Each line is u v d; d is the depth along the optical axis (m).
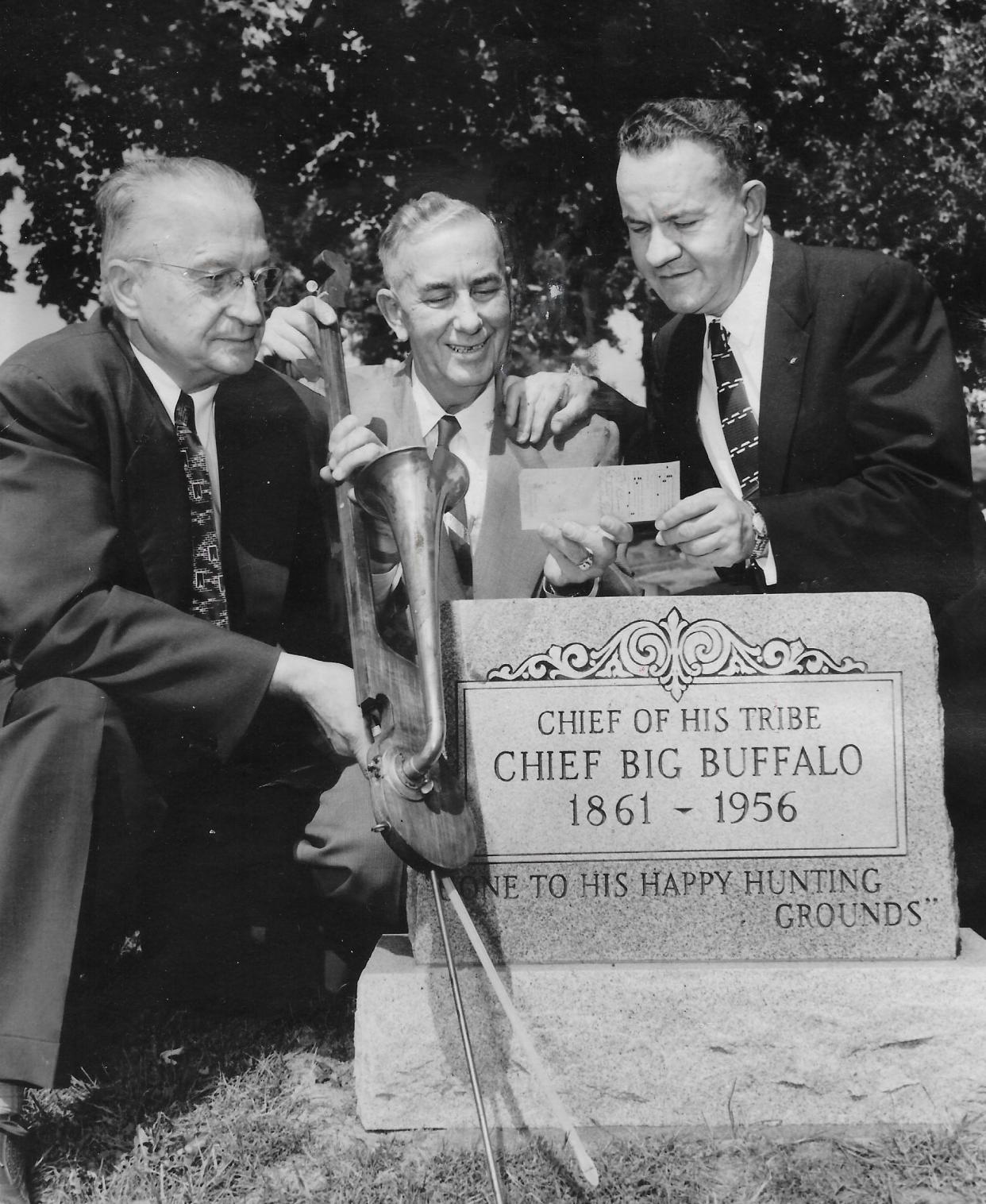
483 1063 2.62
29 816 2.62
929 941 2.70
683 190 3.49
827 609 2.70
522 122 5.42
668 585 4.09
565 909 2.71
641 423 3.87
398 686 2.68
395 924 2.97
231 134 5.62
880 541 3.52
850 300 3.61
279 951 3.17
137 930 3.18
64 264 5.72
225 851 3.15
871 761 2.70
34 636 2.79
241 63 5.55
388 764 2.52
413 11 5.44
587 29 5.38
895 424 3.58
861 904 2.70
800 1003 2.60
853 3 5.42
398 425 3.48
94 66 5.55
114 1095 2.79
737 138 3.54
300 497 3.36
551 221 5.32
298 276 5.50
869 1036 2.60
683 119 3.51
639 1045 2.61
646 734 2.71
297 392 3.44
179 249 3.16
